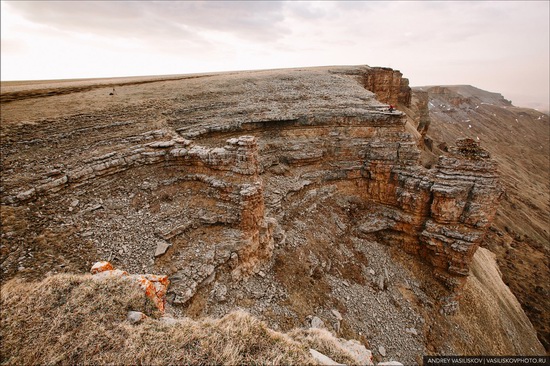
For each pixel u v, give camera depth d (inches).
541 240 2901.1
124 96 1486.2
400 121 1429.6
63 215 721.6
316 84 1978.3
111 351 345.7
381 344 854.5
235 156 877.8
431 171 1236.5
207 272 719.1
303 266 991.0
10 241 605.9
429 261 1217.4
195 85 1818.4
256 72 2810.0
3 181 754.2
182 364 339.3
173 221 804.0
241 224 840.3
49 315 393.4
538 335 1460.4
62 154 907.4
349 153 1433.3
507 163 6018.7
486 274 1498.5
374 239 1300.4
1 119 1059.3
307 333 429.7
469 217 1105.4
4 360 331.9
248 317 416.8
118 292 438.0
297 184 1289.4
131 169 927.7
